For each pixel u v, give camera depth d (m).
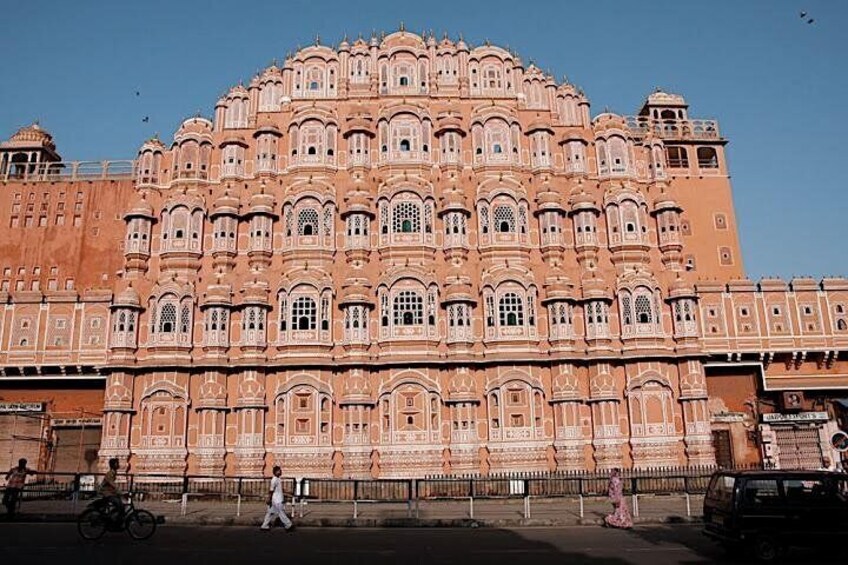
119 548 21.81
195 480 43.22
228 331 46.44
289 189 49.44
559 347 46.09
